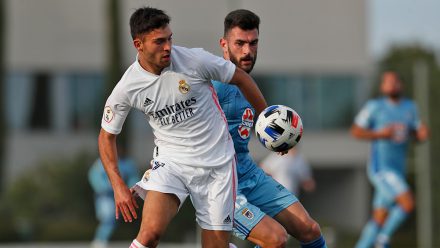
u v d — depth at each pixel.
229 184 28.89
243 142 30.88
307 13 131.88
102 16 128.38
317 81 132.88
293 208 30.81
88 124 128.62
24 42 126.81
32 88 127.75
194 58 27.86
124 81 28.06
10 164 126.88
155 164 28.73
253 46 30.00
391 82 53.34
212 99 28.64
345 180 135.62
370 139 53.34
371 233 54.38
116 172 28.80
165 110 28.05
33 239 96.31
